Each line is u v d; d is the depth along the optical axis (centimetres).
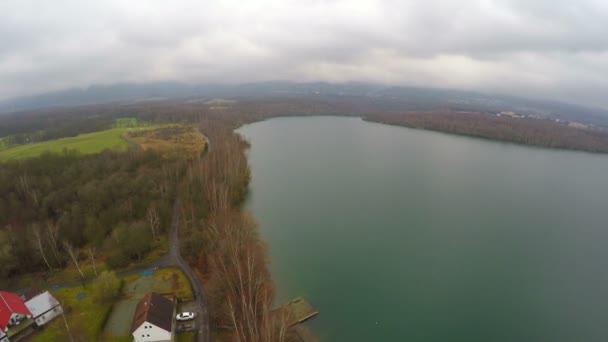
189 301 6178
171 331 5259
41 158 11231
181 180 11412
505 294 7444
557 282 7956
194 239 7625
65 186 9706
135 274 7012
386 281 7700
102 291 6153
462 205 12556
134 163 11906
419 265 8419
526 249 9444
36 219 8644
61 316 5794
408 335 6138
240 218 8750
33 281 6856
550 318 6750
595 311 6994
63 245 7700
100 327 5528
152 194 9744
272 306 6378
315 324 6250
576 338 6259
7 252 6875
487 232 10388
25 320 5422
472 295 7350
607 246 9731
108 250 7806
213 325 5603
